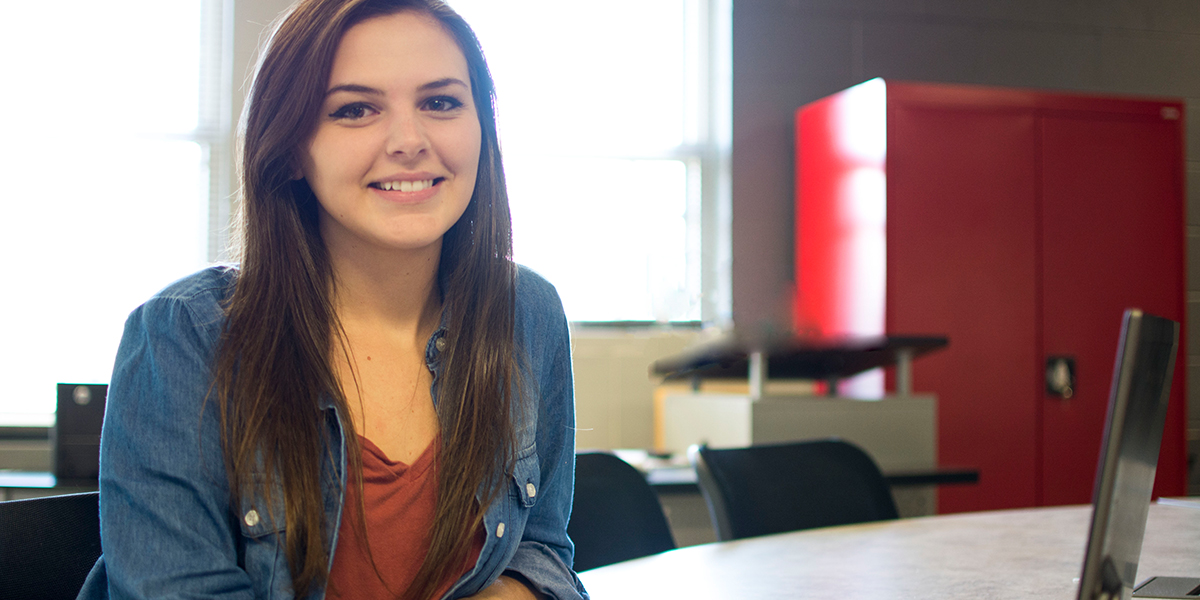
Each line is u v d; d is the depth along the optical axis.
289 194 1.08
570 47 4.22
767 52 4.19
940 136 3.70
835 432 3.08
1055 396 3.76
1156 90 4.57
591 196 4.22
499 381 1.15
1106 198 3.83
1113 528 0.80
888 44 4.29
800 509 1.89
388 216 1.06
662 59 4.31
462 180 1.10
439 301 1.20
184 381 1.00
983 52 4.38
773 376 3.42
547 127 4.20
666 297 4.18
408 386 1.14
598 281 4.20
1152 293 3.85
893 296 3.63
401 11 1.07
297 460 1.01
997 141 3.74
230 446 1.01
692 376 3.45
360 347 1.13
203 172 3.97
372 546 1.08
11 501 1.06
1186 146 4.61
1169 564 1.44
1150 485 0.94
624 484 1.68
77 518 1.11
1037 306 3.75
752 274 4.14
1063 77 4.46
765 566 1.42
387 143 1.04
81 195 3.90
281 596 1.03
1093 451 3.78
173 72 3.97
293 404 1.02
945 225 3.69
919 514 3.13
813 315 4.04
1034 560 1.47
